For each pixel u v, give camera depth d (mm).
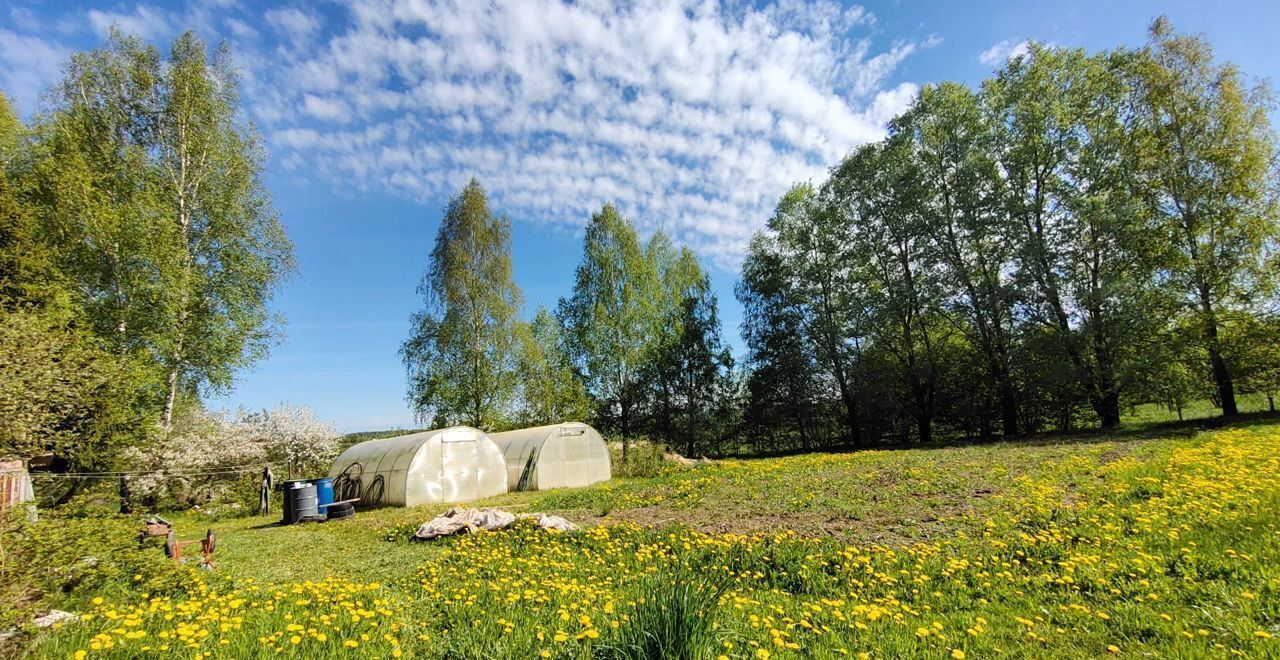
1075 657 4148
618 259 39000
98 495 15922
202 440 21719
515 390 31031
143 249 18234
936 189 33062
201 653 4230
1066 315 29000
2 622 4855
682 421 41781
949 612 5340
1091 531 7379
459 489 19828
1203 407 34312
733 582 6512
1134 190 27297
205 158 20859
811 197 40312
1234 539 6484
